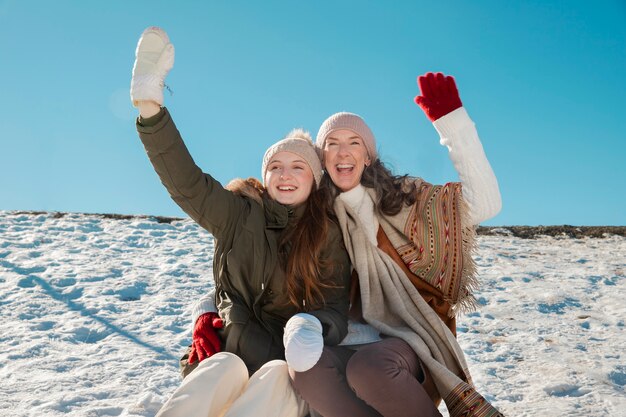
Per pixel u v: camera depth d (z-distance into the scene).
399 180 2.95
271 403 2.41
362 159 2.96
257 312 2.79
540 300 7.57
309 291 2.74
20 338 5.23
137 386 4.00
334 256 2.83
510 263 10.02
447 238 2.81
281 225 2.84
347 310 2.82
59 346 5.05
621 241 12.30
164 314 6.37
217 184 2.78
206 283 7.83
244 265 2.77
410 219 2.85
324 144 3.00
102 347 5.05
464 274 2.85
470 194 2.80
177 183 2.62
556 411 3.64
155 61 2.53
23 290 7.01
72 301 6.70
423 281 2.87
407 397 2.35
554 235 12.91
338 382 2.46
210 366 2.38
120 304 6.67
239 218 2.80
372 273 2.84
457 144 2.79
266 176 2.93
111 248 9.76
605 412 3.65
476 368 4.74
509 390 4.18
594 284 8.64
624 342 5.71
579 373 4.59
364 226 2.87
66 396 3.70
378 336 2.79
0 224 11.01
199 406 2.26
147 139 2.55
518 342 5.68
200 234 11.34
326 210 2.88
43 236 10.27
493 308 7.14
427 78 2.83
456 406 2.51
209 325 2.75
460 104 2.81
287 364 2.54
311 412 2.59
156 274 8.17
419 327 2.70
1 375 4.20
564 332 6.11
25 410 3.48
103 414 3.43
